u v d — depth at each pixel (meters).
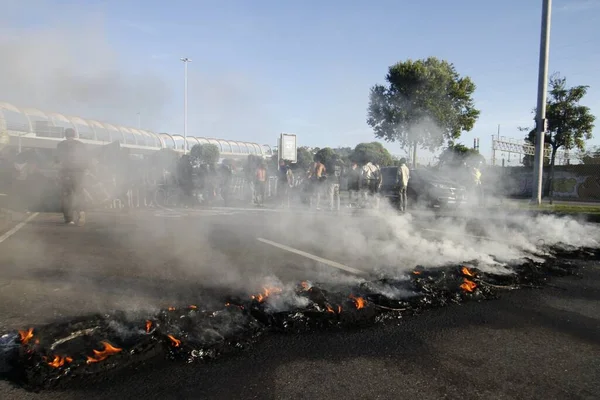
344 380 1.97
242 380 1.96
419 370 2.07
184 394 1.83
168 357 2.14
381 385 1.93
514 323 2.71
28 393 1.82
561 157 16.58
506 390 1.90
